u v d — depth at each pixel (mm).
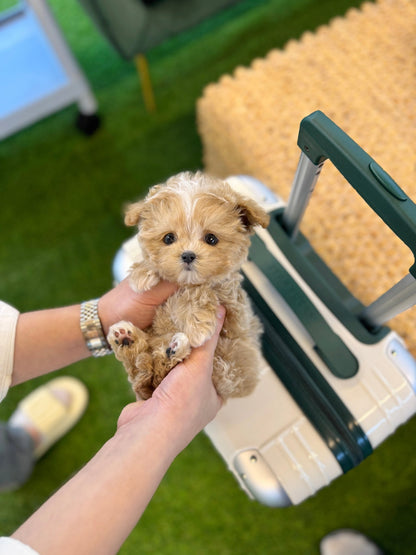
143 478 597
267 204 1094
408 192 928
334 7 2076
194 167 1901
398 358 948
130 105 2035
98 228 1837
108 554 537
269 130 1352
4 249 1836
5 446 1403
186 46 2127
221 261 708
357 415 916
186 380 695
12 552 492
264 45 2076
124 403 1587
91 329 868
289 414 934
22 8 1917
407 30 1235
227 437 939
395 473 1459
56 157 1969
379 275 1014
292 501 922
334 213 1116
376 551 1360
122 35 1615
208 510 1471
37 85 1800
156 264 728
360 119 1139
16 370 857
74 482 576
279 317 988
